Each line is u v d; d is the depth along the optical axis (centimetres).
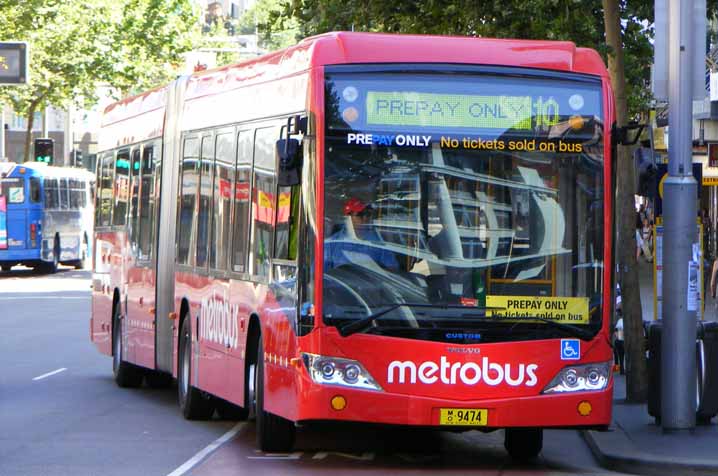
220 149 1652
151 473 1305
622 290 1905
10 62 3228
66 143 8150
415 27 2208
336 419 1280
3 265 6062
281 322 1359
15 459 1396
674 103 1580
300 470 1328
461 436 1681
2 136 6988
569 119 1338
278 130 1418
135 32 6531
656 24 1594
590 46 2070
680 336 1570
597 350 1319
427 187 1312
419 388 1289
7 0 5891
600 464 1444
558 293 1317
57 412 1827
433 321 1294
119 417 1773
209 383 1653
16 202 5684
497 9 2080
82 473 1305
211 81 1742
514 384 1301
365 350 1287
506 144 1325
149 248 1984
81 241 6400
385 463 1398
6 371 2384
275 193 1413
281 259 1373
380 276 1298
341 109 1312
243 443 1527
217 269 1633
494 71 1334
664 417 1579
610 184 1336
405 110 1319
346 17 2262
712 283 3466
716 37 3784
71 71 6284
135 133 2128
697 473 1351
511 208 1319
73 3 6188
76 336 3059
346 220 1302
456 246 1308
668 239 1577
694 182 1576
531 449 1472
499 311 1305
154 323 1941
